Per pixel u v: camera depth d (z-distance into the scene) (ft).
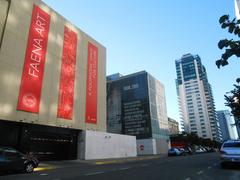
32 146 99.04
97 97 145.38
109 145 139.95
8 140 90.07
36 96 101.71
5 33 93.15
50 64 112.47
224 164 57.62
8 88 90.27
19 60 96.68
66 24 128.77
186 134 368.48
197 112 590.96
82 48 139.13
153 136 266.98
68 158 117.08
